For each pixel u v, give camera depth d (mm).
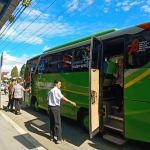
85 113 7145
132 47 5340
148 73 4883
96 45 6109
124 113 5348
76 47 7602
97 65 6098
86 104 6828
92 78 5633
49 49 10117
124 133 5336
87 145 5941
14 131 7145
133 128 5125
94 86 5738
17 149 5332
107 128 6387
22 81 13953
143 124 4922
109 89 6965
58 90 6227
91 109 5477
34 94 11547
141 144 5969
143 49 5074
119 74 6574
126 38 5555
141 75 5016
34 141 6051
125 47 5527
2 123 8367
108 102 6734
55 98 6176
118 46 6660
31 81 12039
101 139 6496
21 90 11250
